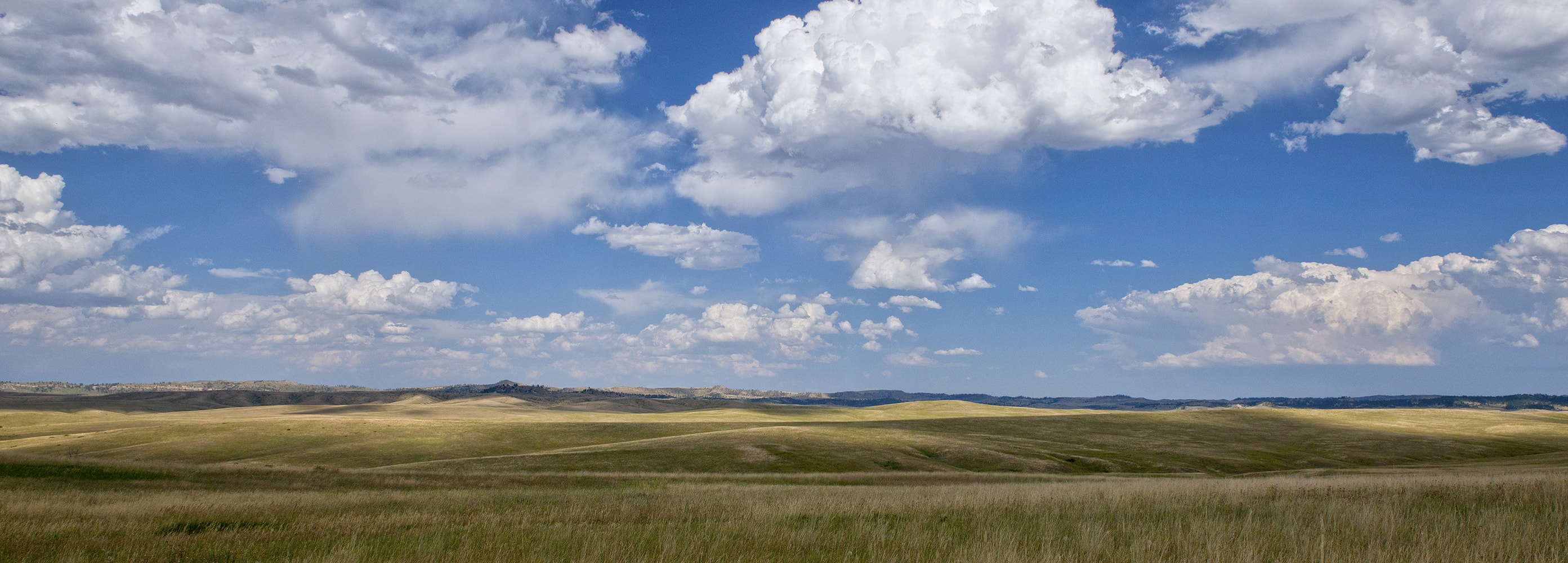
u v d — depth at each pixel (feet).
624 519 60.29
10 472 110.93
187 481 116.47
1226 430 377.30
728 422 431.02
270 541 47.03
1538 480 75.36
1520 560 36.09
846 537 44.88
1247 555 35.91
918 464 236.43
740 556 38.58
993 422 398.62
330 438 331.57
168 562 40.70
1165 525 48.11
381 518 62.13
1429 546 37.76
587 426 384.68
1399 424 410.52
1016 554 37.68
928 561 37.70
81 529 56.54
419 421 393.91
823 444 269.44
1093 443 323.37
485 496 93.86
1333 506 53.06
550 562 38.22
